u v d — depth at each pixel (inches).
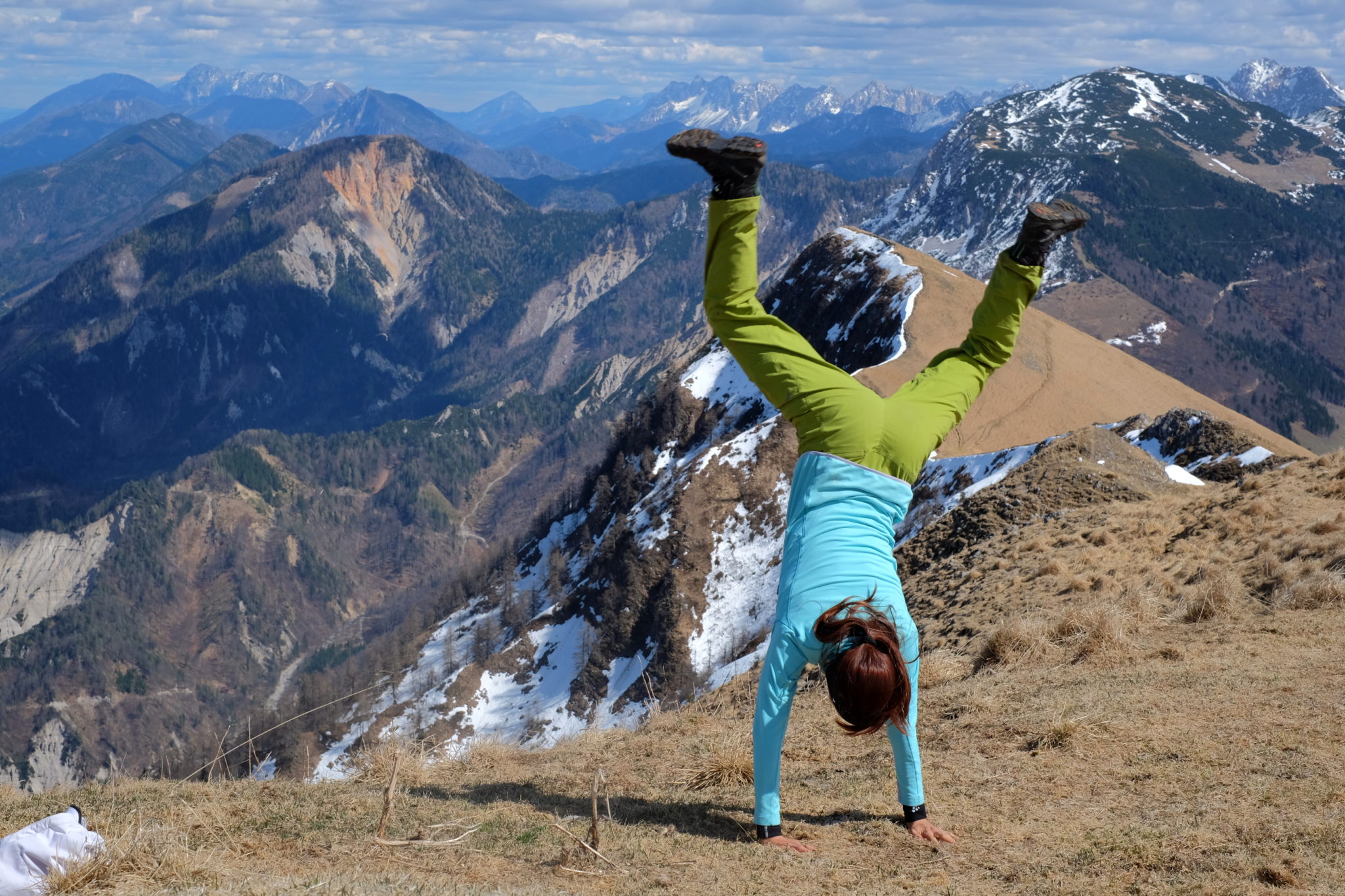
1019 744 299.0
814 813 262.2
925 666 454.3
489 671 4028.1
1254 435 1700.3
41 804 285.1
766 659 217.8
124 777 338.3
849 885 205.0
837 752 333.4
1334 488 618.5
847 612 193.2
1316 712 286.2
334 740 3663.9
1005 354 214.2
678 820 263.4
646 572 3722.9
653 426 5492.1
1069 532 804.0
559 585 5167.3
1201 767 256.4
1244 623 422.3
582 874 216.2
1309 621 404.5
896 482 207.8
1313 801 223.1
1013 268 203.3
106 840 211.5
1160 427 1868.8
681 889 203.6
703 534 3750.0
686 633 3435.0
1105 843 215.2
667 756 358.0
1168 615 462.6
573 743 416.2
